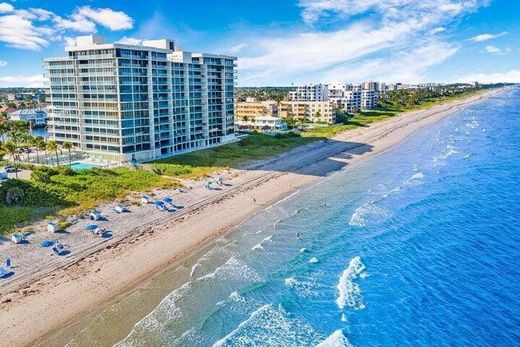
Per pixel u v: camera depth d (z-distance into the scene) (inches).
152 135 4355.3
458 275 2085.4
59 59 4281.5
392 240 2487.7
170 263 2123.5
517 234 2591.0
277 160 4635.8
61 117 4471.0
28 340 1510.8
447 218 2866.6
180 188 3366.1
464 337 1620.3
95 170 3597.4
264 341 1542.8
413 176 3998.5
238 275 2014.0
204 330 1587.1
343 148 5546.3
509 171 4188.0
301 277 2017.7
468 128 7524.6
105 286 1879.9
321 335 1595.7
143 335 1545.3
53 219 2554.1
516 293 1923.0
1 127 4793.3
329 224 2721.5
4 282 1863.9
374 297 1872.5
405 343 1579.7
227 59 5438.0
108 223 2578.7
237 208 3004.4
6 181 3021.7
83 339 1517.0
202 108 5162.4
